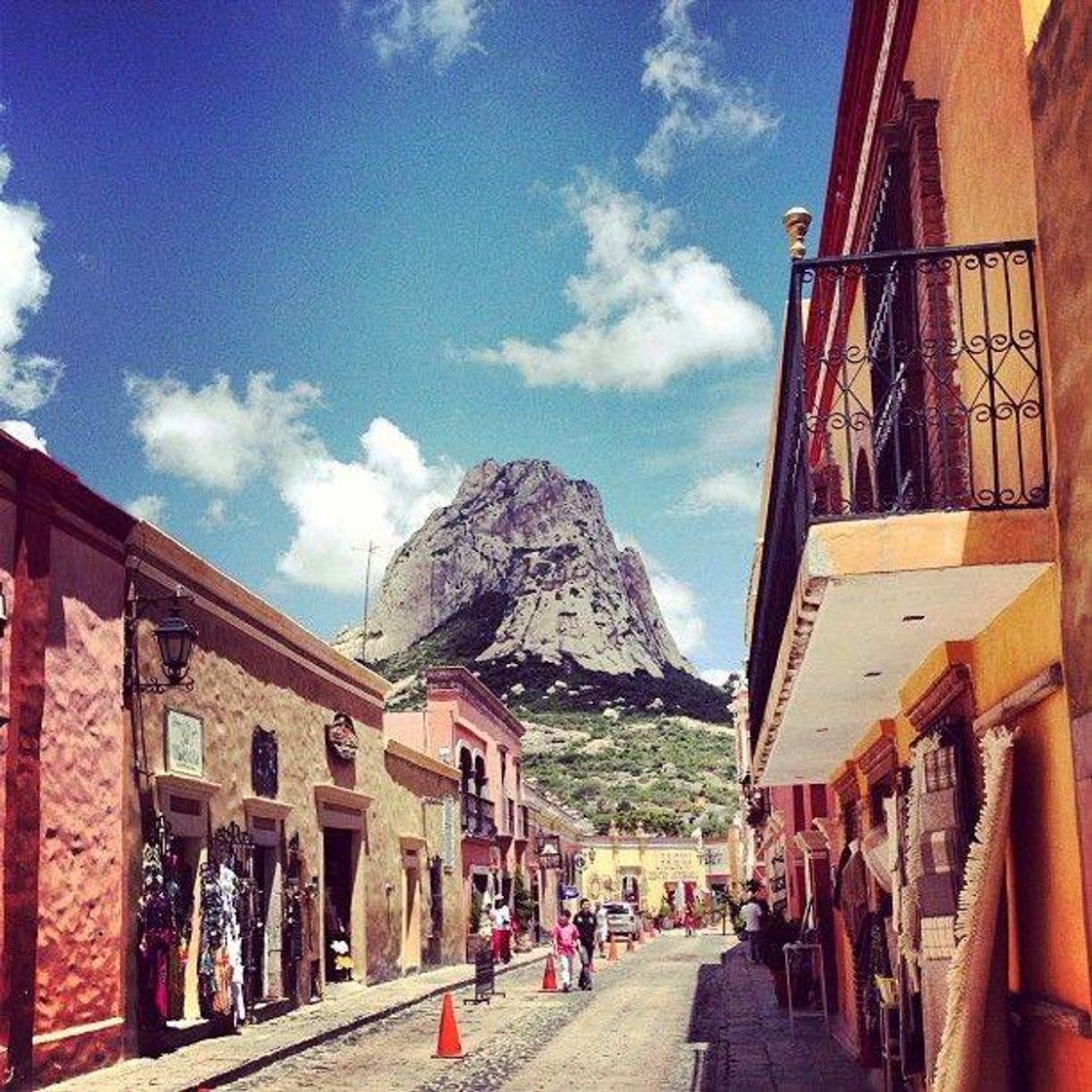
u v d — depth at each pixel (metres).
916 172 7.28
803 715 9.87
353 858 25.67
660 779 137.75
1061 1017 5.11
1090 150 4.64
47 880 13.38
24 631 13.20
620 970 33.88
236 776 19.08
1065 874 5.19
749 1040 16.30
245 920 18.81
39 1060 12.90
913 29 7.69
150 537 16.20
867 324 7.45
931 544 5.48
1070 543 5.07
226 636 19.03
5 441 12.70
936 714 7.56
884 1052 9.92
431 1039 17.61
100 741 14.84
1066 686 5.12
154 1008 15.59
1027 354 5.59
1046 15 5.07
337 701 24.70
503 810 45.09
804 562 5.78
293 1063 15.36
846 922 13.31
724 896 78.81
